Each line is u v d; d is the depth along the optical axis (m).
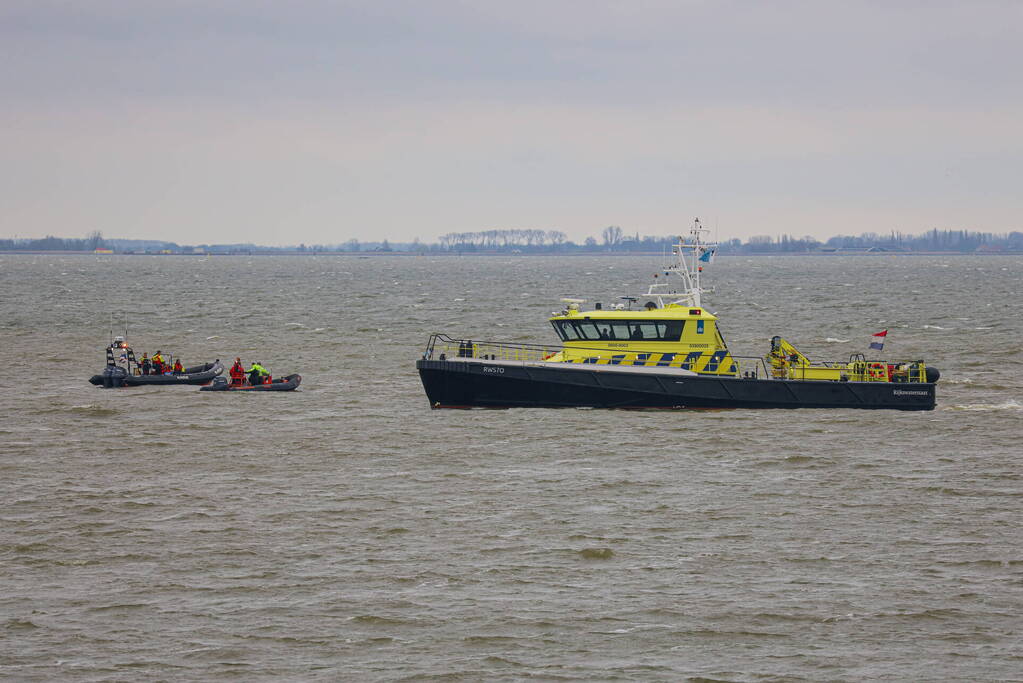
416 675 37.28
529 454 65.81
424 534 50.66
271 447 69.00
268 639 39.84
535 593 43.75
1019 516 52.88
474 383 77.06
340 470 62.66
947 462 63.59
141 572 45.94
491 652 38.94
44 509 54.59
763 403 77.69
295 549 48.66
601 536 50.19
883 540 49.50
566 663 38.12
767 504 55.12
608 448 67.12
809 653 38.66
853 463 63.34
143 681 36.78
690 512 53.84
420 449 67.75
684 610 42.12
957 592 43.47
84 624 40.94
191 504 55.50
